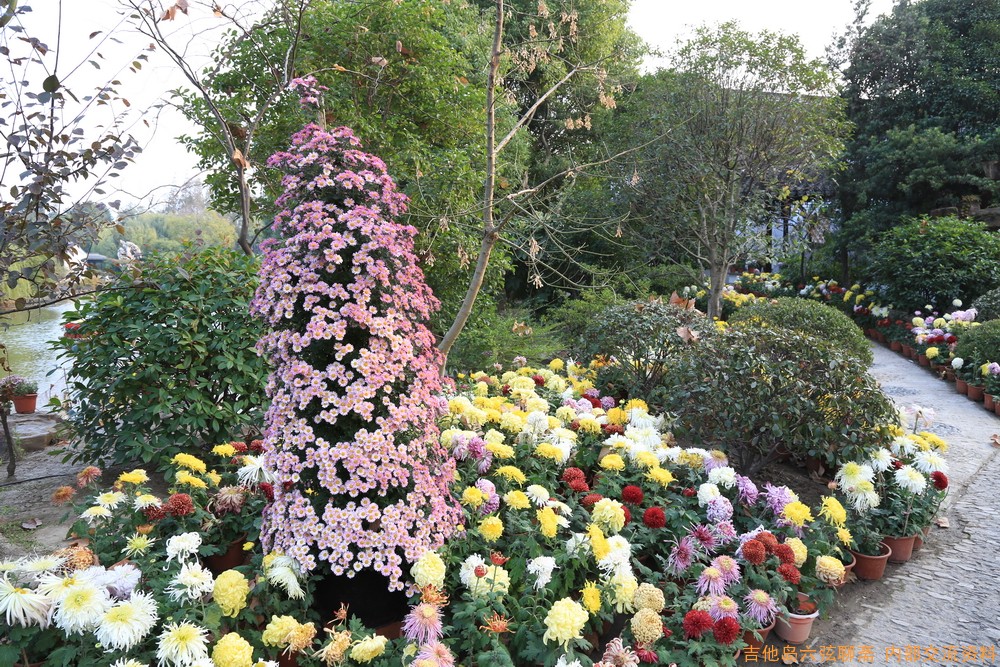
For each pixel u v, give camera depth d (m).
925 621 3.00
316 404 2.38
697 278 10.82
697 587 2.64
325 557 2.23
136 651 2.00
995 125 13.42
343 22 5.68
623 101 10.72
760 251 10.05
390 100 6.27
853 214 14.13
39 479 4.14
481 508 2.82
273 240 2.48
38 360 8.80
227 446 3.23
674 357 5.03
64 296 3.62
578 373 5.64
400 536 2.29
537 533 2.76
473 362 6.49
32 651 2.01
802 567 3.02
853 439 3.63
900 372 8.80
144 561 2.41
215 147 5.49
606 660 2.19
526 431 3.58
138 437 3.75
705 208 10.06
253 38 4.17
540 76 10.02
